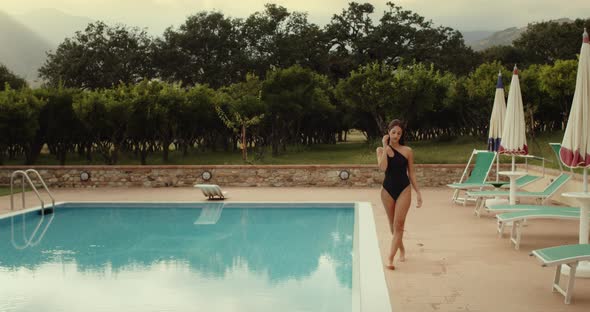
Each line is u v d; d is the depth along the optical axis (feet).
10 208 40.93
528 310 15.48
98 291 20.40
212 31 163.53
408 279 19.19
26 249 28.68
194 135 92.89
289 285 20.83
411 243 25.96
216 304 18.44
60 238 31.86
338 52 172.14
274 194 48.16
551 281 18.74
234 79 161.38
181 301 18.88
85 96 69.41
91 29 158.10
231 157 88.12
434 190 49.90
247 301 18.75
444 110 110.01
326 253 27.02
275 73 85.81
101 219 38.60
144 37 161.99
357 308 15.85
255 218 38.34
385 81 85.05
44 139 77.36
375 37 167.94
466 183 39.81
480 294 17.20
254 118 76.54
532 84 95.96
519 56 181.37
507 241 26.30
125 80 155.94
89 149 82.79
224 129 92.12
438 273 20.03
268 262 25.04
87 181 55.01
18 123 66.95
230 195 47.73
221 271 23.32
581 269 19.13
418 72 87.56
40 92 74.54
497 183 36.68
